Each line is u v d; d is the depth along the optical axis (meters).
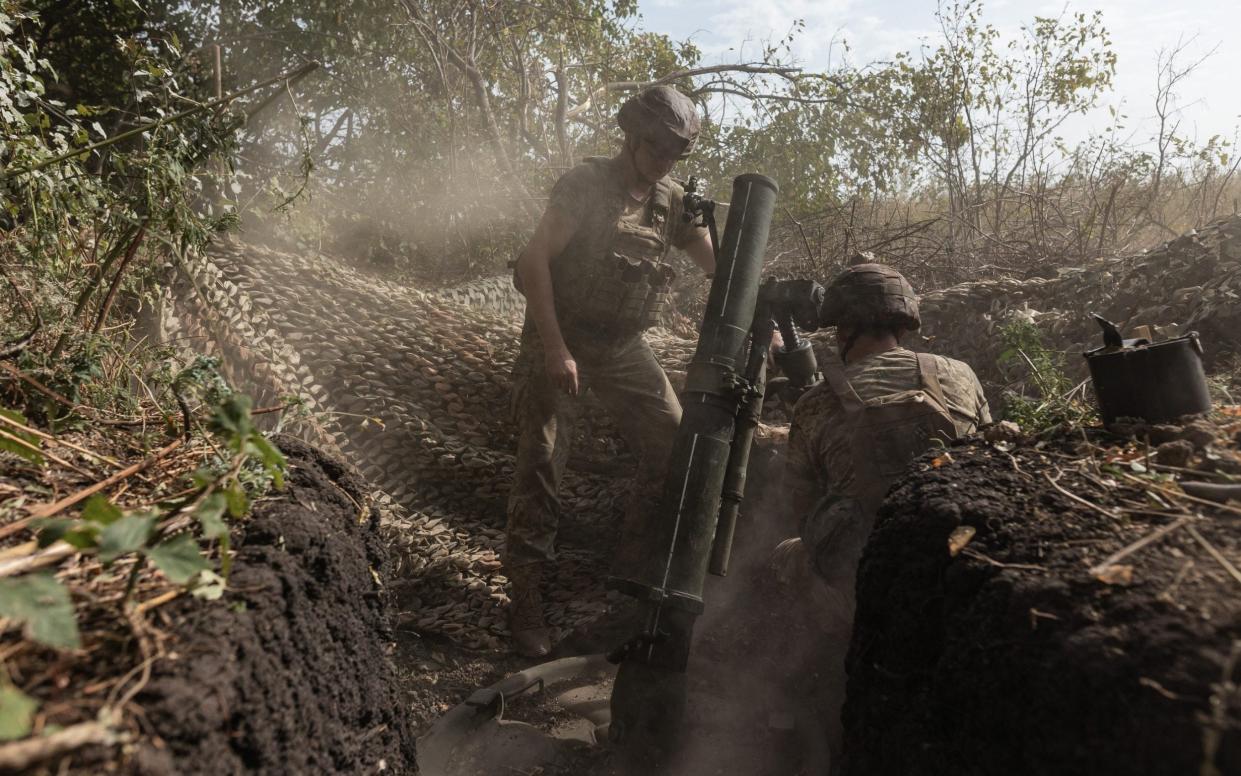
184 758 0.93
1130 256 4.29
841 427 2.59
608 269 3.17
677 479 2.68
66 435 1.78
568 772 2.57
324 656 1.44
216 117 2.77
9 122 2.79
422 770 2.53
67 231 2.65
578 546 4.08
